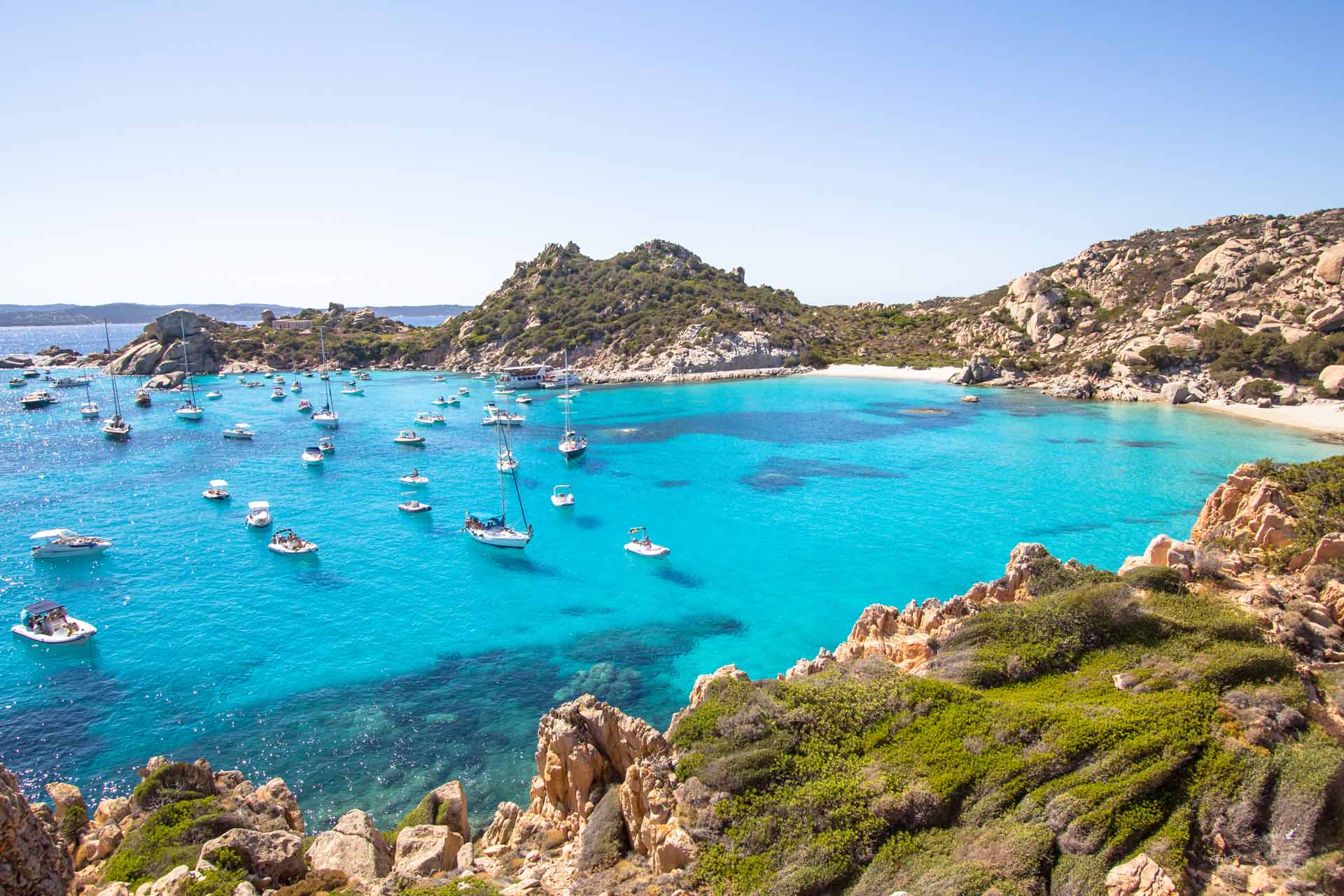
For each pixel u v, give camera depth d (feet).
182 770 89.66
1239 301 528.22
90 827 86.07
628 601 187.73
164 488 297.74
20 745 123.95
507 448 344.28
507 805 90.43
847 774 77.82
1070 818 68.74
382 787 113.80
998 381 592.19
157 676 147.74
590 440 406.62
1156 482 298.56
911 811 72.95
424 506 267.39
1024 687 95.66
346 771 117.91
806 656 158.30
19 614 176.04
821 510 268.00
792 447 382.01
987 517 256.32
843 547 227.81
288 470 330.95
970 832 70.64
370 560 217.56
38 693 140.56
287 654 157.38
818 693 90.43
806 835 71.36
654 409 515.50
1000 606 115.24
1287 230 588.91
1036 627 104.88
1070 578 122.62
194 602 185.26
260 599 187.42
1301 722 78.48
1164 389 486.38
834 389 599.98
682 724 86.58
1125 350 524.11
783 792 75.92
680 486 303.89
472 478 318.86
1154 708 81.05
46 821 81.71
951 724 83.51
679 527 249.55
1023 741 79.87
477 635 167.84
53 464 337.11
